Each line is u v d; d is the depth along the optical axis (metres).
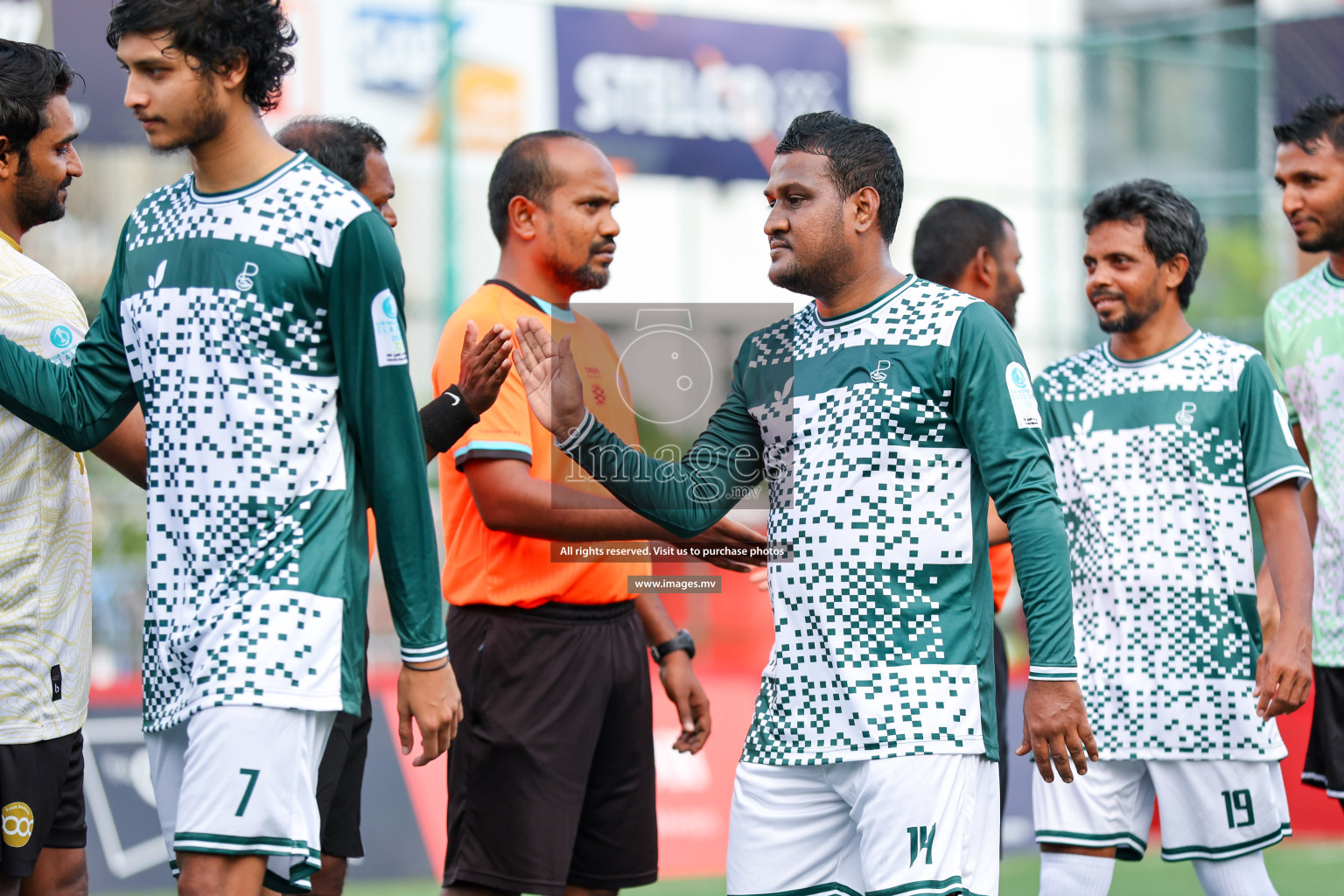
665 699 22.14
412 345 28.39
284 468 8.33
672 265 33.97
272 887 8.94
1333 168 13.78
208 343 8.31
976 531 9.49
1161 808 12.87
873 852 9.24
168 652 8.44
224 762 8.04
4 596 9.66
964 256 13.77
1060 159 33.81
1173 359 13.07
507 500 11.14
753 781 9.88
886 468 9.33
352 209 8.45
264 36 8.43
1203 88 36.75
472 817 11.70
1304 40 35.28
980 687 9.37
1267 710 12.41
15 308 9.78
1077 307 32.41
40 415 9.02
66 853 10.62
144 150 25.20
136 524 26.45
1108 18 54.22
